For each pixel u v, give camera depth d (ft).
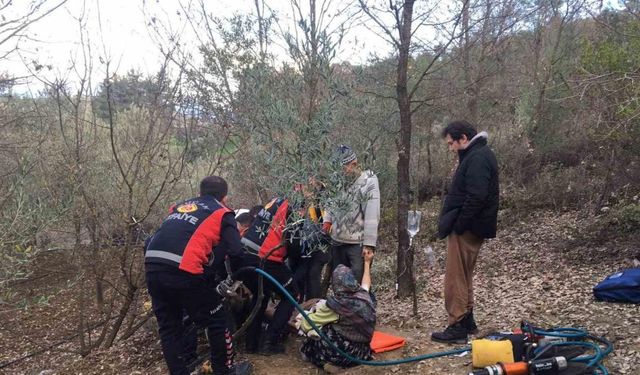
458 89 28.91
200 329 17.12
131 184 20.97
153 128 21.65
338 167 14.47
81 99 22.61
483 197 14.80
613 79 20.66
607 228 28.55
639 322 15.89
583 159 36.91
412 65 30.22
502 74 36.40
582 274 23.50
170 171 21.47
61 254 31.55
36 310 30.40
